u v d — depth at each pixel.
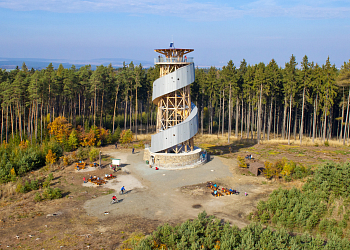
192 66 42.72
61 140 55.50
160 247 19.97
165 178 36.84
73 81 64.62
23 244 20.75
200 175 38.16
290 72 63.50
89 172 39.59
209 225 21.80
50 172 40.06
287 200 26.95
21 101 60.00
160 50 43.03
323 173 32.06
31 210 27.09
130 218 25.44
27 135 62.97
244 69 90.06
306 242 20.42
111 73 79.88
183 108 44.03
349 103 66.81
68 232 22.66
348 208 26.70
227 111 97.75
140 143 57.34
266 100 72.94
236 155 51.06
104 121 79.44
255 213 26.45
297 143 63.22
